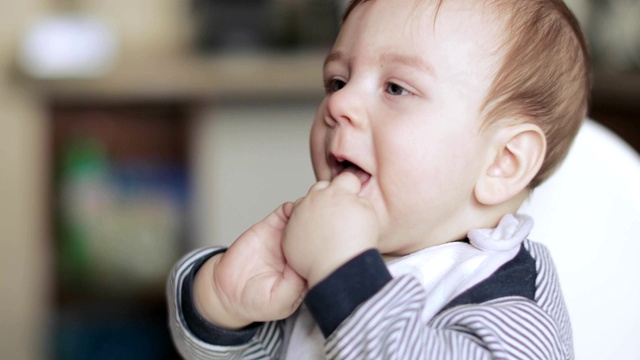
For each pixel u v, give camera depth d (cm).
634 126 197
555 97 95
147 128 231
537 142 92
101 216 227
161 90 209
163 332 232
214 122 229
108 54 223
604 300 108
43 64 210
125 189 228
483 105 88
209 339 87
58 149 228
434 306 84
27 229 240
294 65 218
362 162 86
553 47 94
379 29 88
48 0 239
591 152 112
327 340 73
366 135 86
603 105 206
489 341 77
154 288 230
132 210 228
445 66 86
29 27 236
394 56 86
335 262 75
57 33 212
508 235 90
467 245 89
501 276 86
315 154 91
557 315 88
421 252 89
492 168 91
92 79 206
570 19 99
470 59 87
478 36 88
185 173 228
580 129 108
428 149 85
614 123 203
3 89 235
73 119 228
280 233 85
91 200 226
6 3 235
